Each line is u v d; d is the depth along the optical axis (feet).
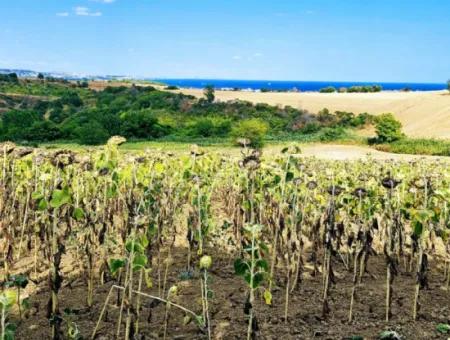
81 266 23.48
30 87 415.44
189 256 22.68
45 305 19.53
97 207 22.18
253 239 14.37
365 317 19.06
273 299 20.62
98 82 503.61
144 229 18.86
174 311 19.03
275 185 22.36
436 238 31.50
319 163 41.65
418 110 219.41
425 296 21.42
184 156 26.53
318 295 21.22
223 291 21.20
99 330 17.33
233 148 142.20
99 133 177.37
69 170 24.18
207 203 24.56
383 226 27.02
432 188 23.07
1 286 20.84
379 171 37.52
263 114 235.81
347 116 217.56
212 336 17.06
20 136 188.44
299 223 22.45
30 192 26.27
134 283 21.89
